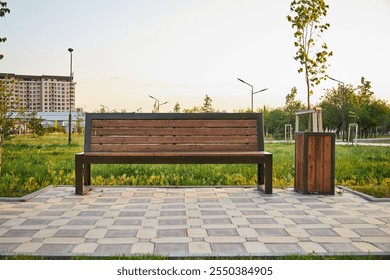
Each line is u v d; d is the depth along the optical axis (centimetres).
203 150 811
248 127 823
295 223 549
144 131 811
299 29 1952
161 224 542
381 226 534
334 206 660
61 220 562
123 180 948
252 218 577
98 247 443
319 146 755
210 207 651
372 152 1864
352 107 4609
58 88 17138
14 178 912
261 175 825
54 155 1694
